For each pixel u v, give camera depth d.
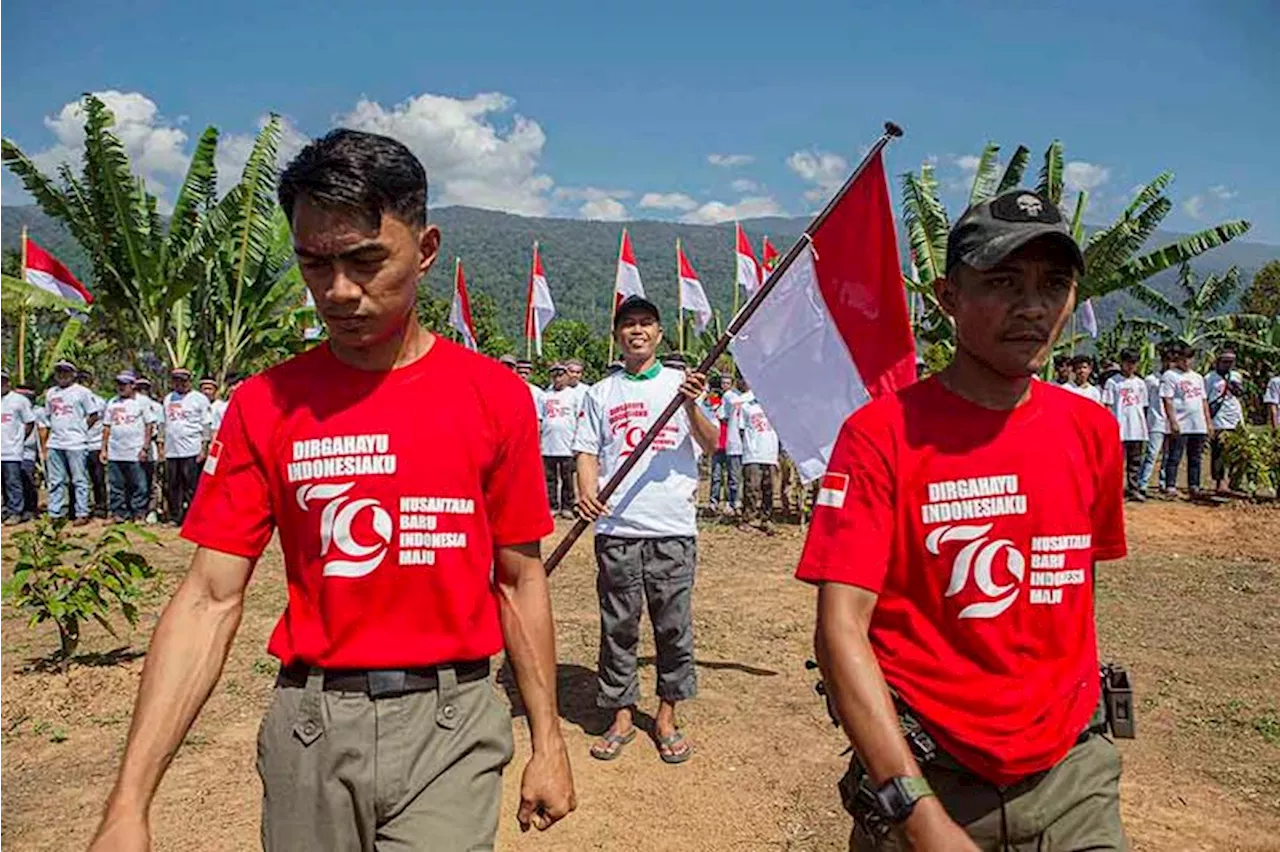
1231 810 4.20
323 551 2.02
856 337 4.72
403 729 2.00
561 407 13.55
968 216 2.02
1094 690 2.09
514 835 3.95
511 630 2.22
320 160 1.91
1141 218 14.78
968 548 2.01
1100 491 2.15
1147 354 21.95
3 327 20.34
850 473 2.04
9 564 10.08
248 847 3.82
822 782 4.46
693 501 4.77
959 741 1.99
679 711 5.37
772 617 7.52
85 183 14.13
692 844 3.89
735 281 17.06
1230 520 12.39
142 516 13.16
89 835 3.95
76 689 5.59
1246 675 6.11
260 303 15.31
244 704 5.41
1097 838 2.02
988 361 2.02
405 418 2.04
